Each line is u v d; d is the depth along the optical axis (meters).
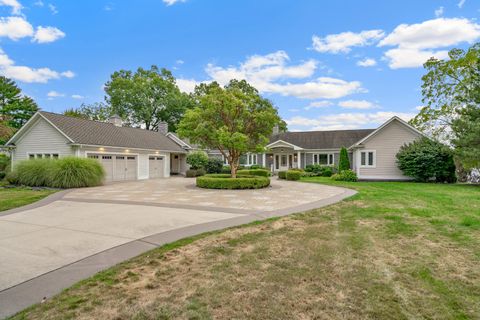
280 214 7.14
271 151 27.02
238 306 2.61
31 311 2.54
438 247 4.29
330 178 20.73
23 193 11.98
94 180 15.41
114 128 22.12
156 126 39.00
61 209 8.01
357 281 3.11
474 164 15.02
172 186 15.45
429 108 21.84
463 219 6.18
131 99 35.59
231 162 16.03
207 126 14.80
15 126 32.22
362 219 6.33
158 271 3.47
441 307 2.55
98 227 5.80
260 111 15.59
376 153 19.28
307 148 26.48
